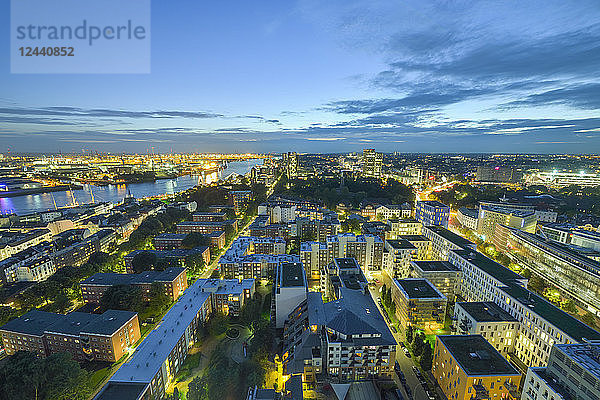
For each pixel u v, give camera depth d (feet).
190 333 426.10
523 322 403.34
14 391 314.76
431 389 360.28
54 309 505.25
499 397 303.68
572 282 530.68
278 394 316.19
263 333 434.71
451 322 493.36
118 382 311.68
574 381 256.52
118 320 418.92
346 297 445.37
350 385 364.17
